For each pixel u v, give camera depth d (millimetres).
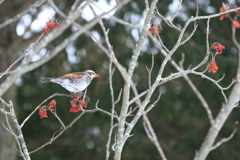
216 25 15812
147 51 15602
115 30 15539
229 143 18156
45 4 15680
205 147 4773
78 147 18719
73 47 15938
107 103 16047
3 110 6852
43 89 17047
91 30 15477
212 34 15891
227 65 15641
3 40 15422
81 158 18609
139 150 17875
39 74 16859
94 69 16125
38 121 18000
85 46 16156
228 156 18109
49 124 18031
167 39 14820
